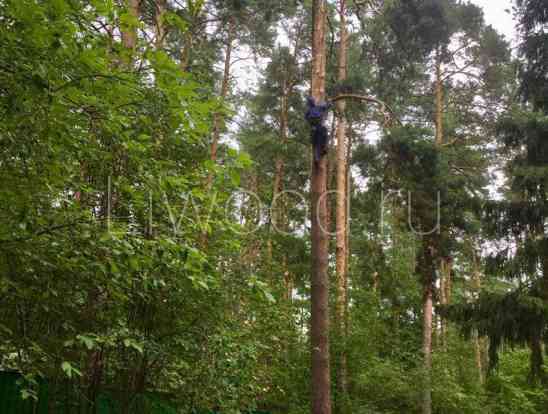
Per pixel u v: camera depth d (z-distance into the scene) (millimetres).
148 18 12461
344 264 18812
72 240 5531
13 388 8844
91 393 7426
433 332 24562
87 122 5477
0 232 5090
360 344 15359
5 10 4598
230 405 8711
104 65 4914
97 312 6543
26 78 4523
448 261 19312
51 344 6242
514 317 15117
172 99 5273
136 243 5684
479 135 23672
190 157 7801
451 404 18719
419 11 17297
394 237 23438
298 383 13992
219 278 7625
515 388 22766
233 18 17938
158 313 7797
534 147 15453
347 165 23984
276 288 14445
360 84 18219
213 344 8070
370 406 15406
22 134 5039
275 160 24891
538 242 15039
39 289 5820
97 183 6668
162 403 8688
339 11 20312
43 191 5406
